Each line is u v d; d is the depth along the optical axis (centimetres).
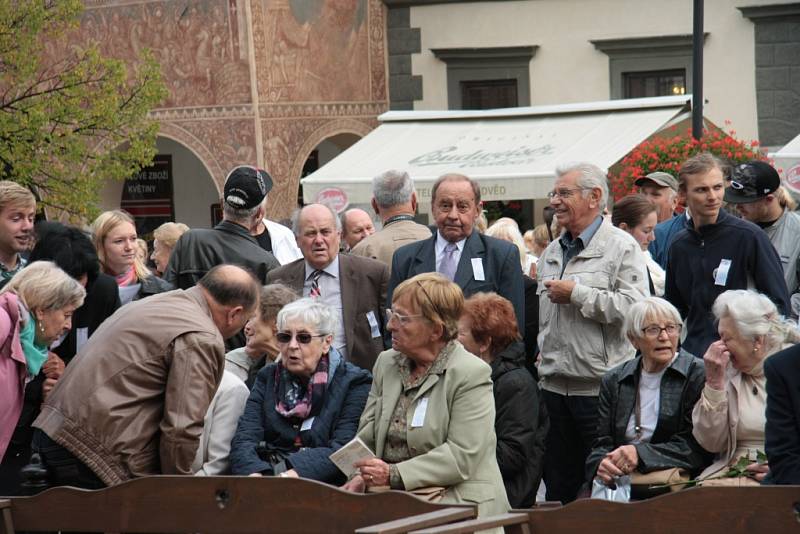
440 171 2280
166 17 2636
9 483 838
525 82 2656
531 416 795
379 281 966
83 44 2681
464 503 629
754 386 761
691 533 571
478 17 2669
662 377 799
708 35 2523
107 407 710
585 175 918
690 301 934
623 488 774
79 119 2425
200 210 3006
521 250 1273
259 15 2580
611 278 905
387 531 542
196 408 715
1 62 2428
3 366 768
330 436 770
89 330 895
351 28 2681
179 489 642
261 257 1026
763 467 741
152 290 1025
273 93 2606
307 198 2342
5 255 966
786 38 2462
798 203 1994
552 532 589
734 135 2441
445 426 706
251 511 627
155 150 2470
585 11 2608
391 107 2733
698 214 923
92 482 718
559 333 920
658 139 1919
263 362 884
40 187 2447
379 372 741
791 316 912
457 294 716
